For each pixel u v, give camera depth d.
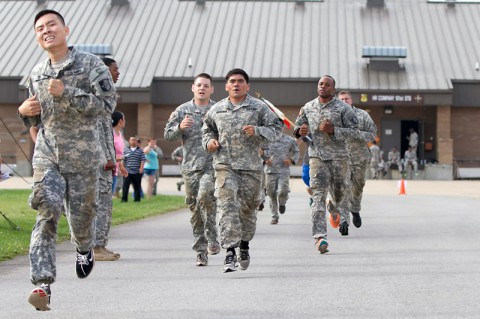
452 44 70.50
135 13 74.81
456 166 66.12
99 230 16.36
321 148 17.64
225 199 14.35
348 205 20.86
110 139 16.23
